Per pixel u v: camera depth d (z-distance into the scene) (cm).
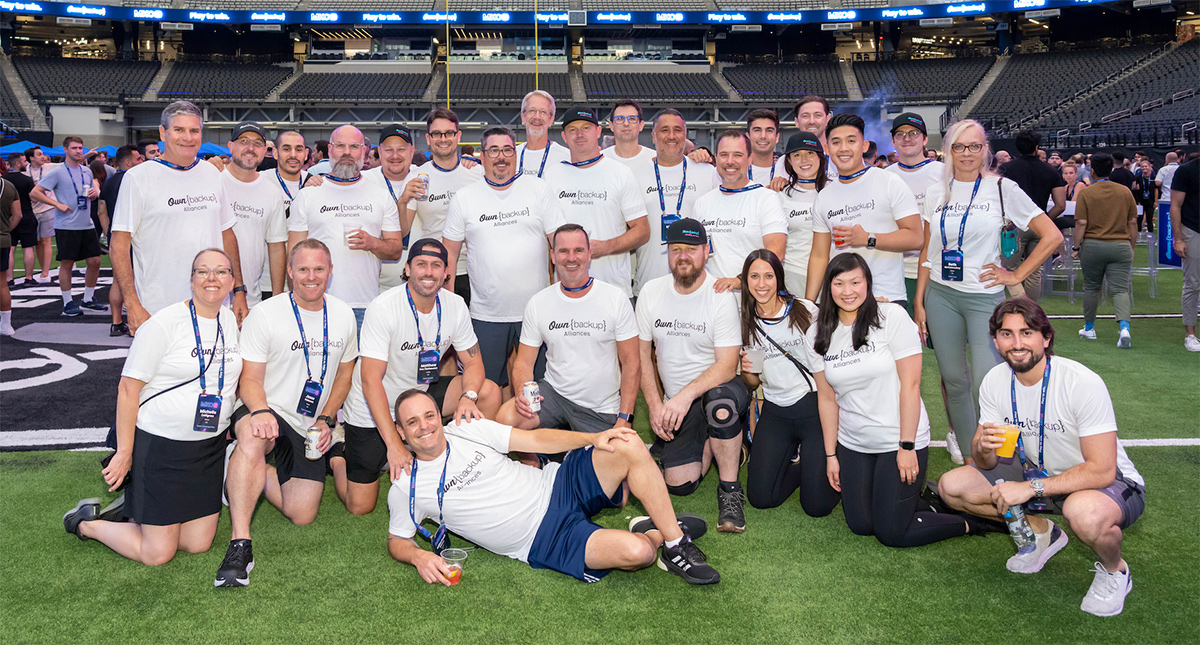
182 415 316
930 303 417
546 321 388
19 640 265
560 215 443
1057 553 328
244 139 435
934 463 433
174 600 293
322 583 306
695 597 295
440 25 3459
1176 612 277
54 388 569
